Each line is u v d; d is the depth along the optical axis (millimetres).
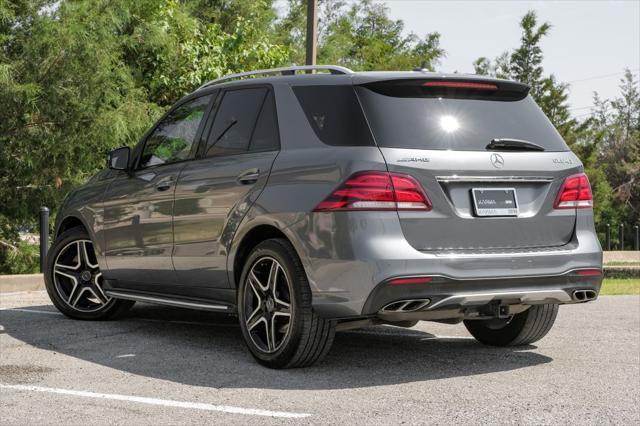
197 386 4855
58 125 13312
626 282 15391
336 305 4906
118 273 6918
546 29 50844
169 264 6277
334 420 4121
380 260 4750
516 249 5160
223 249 5691
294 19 28219
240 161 5645
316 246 4957
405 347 6223
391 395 4652
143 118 14688
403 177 4879
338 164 4957
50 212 14055
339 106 5180
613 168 60312
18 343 6281
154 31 15953
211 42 18641
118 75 14211
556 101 50719
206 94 6316
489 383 4984
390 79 5133
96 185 7254
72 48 12805
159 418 4156
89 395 4629
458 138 5105
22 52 13086
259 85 5797
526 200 5250
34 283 10766
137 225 6598
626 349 6191
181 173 6172
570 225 5406
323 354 5242
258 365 5449
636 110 79500
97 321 7398
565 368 5457
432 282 4820
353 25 46531
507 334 6164
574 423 4098
